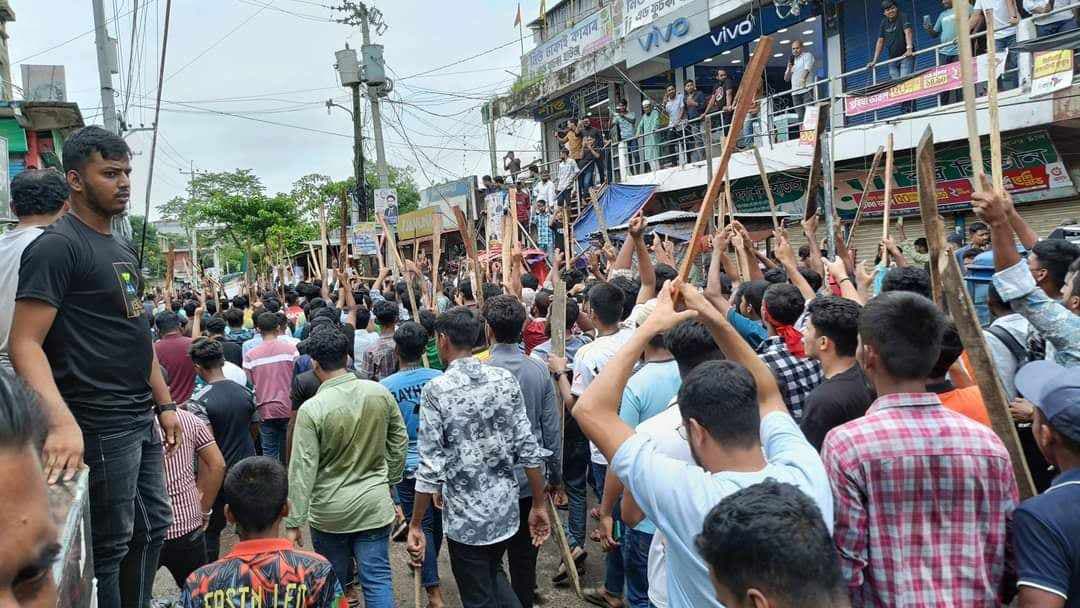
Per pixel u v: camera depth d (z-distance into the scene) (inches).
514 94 944.9
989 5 416.5
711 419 79.5
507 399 151.6
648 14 729.0
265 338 274.5
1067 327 112.6
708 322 91.0
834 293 176.7
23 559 37.8
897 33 512.7
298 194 1316.4
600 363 172.4
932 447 85.9
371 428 160.6
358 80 746.2
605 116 870.4
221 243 1744.6
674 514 76.5
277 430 271.0
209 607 104.6
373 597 157.5
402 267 375.6
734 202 621.9
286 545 110.8
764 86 734.5
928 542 85.7
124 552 112.4
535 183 861.8
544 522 156.9
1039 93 370.6
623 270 257.9
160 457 125.9
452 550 149.3
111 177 109.5
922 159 106.3
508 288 298.2
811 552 56.4
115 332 110.4
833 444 90.6
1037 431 86.5
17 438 38.2
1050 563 78.4
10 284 100.4
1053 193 425.7
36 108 511.2
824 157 311.9
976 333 98.2
